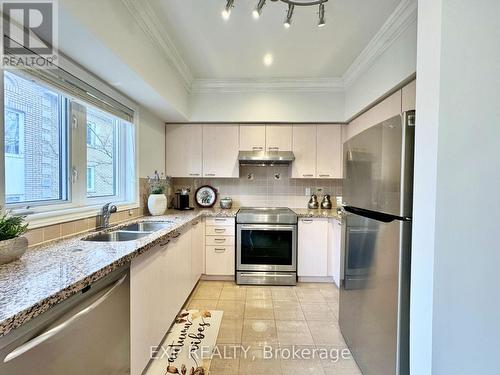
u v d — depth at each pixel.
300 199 3.76
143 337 1.54
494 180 0.94
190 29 2.14
